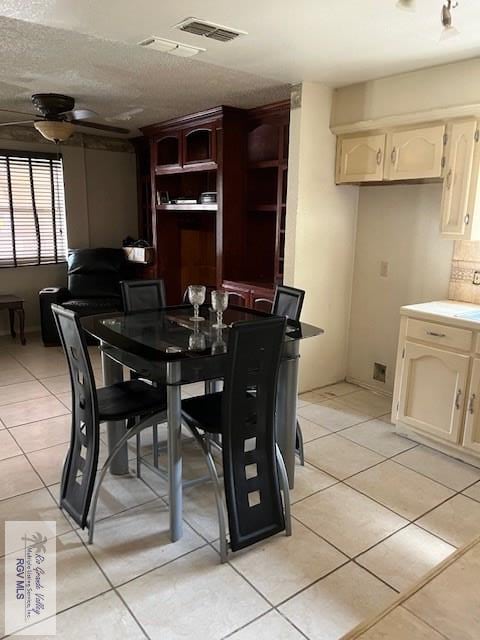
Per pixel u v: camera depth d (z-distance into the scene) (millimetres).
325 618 1758
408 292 3662
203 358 2023
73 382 2262
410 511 2420
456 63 2838
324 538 2203
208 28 2369
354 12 2156
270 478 2162
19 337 5520
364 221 3883
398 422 3225
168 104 4023
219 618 1754
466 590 1402
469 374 2773
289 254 3637
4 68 3088
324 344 3992
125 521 2303
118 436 2633
